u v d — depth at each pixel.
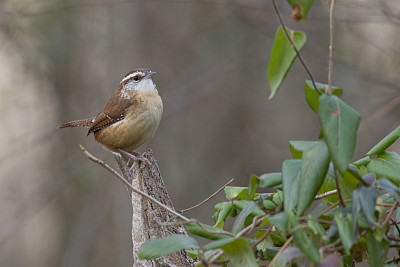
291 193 3.55
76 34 14.53
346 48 14.73
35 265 16.06
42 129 15.96
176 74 15.59
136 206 5.37
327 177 4.26
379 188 3.54
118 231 14.02
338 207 4.00
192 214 14.98
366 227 3.48
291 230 3.51
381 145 4.37
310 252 3.40
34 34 13.86
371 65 14.58
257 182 4.05
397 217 4.33
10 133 16.36
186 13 15.49
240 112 16.64
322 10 13.12
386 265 3.93
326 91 3.56
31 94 15.12
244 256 3.61
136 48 14.80
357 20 12.59
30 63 14.02
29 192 15.12
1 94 14.83
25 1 13.81
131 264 13.74
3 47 13.94
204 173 15.79
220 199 15.29
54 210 15.85
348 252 3.36
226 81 16.27
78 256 13.88
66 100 15.21
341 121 3.29
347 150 3.22
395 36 14.74
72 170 14.45
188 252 4.47
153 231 5.21
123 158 8.07
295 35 3.47
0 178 16.47
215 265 4.12
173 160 15.49
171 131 15.65
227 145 16.41
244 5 13.13
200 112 16.48
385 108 11.62
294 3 3.37
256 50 15.77
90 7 14.88
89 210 14.33
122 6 14.63
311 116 16.39
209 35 15.75
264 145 16.52
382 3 12.83
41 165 16.31
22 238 16.53
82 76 15.20
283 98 16.45
